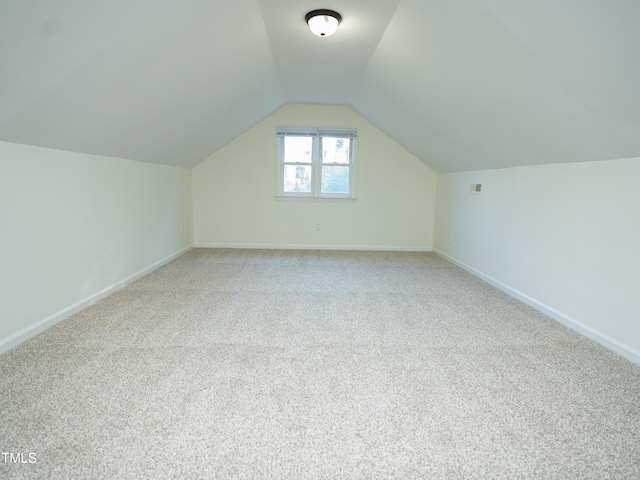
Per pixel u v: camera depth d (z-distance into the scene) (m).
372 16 2.18
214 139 4.28
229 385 1.68
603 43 1.38
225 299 2.93
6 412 1.45
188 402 1.55
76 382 1.67
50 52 1.48
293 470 1.20
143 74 2.04
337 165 5.11
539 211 2.78
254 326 2.38
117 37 1.62
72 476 1.15
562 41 1.50
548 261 2.67
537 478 1.18
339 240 5.25
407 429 1.41
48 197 2.26
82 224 2.62
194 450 1.28
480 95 2.34
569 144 2.23
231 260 4.41
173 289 3.18
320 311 2.69
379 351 2.05
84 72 1.72
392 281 3.56
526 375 1.80
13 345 2.00
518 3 1.46
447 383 1.73
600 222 2.18
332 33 2.34
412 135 4.12
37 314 2.20
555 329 2.39
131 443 1.30
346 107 4.93
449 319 2.56
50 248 2.29
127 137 2.79
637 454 1.28
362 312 2.68
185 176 4.78
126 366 1.83
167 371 1.79
